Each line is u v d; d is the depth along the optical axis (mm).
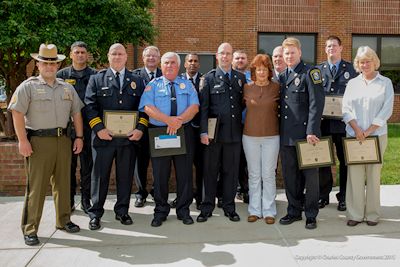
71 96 4699
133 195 6621
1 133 10117
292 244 4512
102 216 5508
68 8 7465
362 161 4941
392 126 14594
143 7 10375
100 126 4910
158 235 4812
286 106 4996
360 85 5008
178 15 15531
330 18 16031
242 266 3973
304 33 16094
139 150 5855
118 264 4039
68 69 5578
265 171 5250
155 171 5117
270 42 16000
